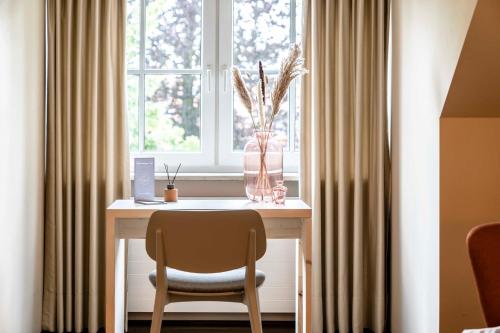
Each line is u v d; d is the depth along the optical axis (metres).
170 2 3.07
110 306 2.18
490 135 2.15
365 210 2.88
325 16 2.83
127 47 3.05
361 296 2.79
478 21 1.82
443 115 2.13
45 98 2.80
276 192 2.39
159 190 2.98
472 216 2.14
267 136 2.46
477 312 2.15
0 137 2.31
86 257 2.86
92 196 2.75
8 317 2.39
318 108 2.79
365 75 2.84
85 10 2.81
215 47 3.06
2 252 2.34
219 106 3.07
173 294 2.01
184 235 1.89
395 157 2.68
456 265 2.15
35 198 2.67
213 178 2.96
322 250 2.87
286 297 2.89
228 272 2.19
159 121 3.09
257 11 3.07
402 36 2.57
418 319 2.38
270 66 3.07
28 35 2.58
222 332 2.85
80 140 2.78
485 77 1.99
